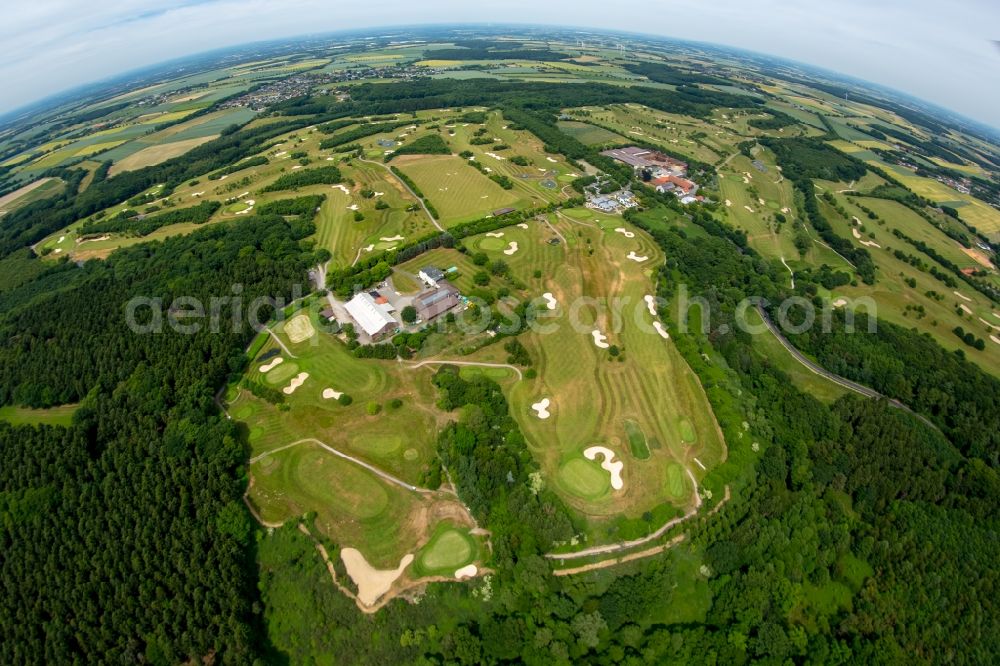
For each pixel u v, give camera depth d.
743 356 116.25
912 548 84.06
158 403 95.69
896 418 105.88
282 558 76.88
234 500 80.50
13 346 111.38
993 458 102.12
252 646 67.31
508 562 73.31
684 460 90.25
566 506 82.00
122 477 81.38
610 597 72.56
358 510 82.00
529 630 69.31
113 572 69.19
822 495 91.56
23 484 79.44
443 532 79.38
